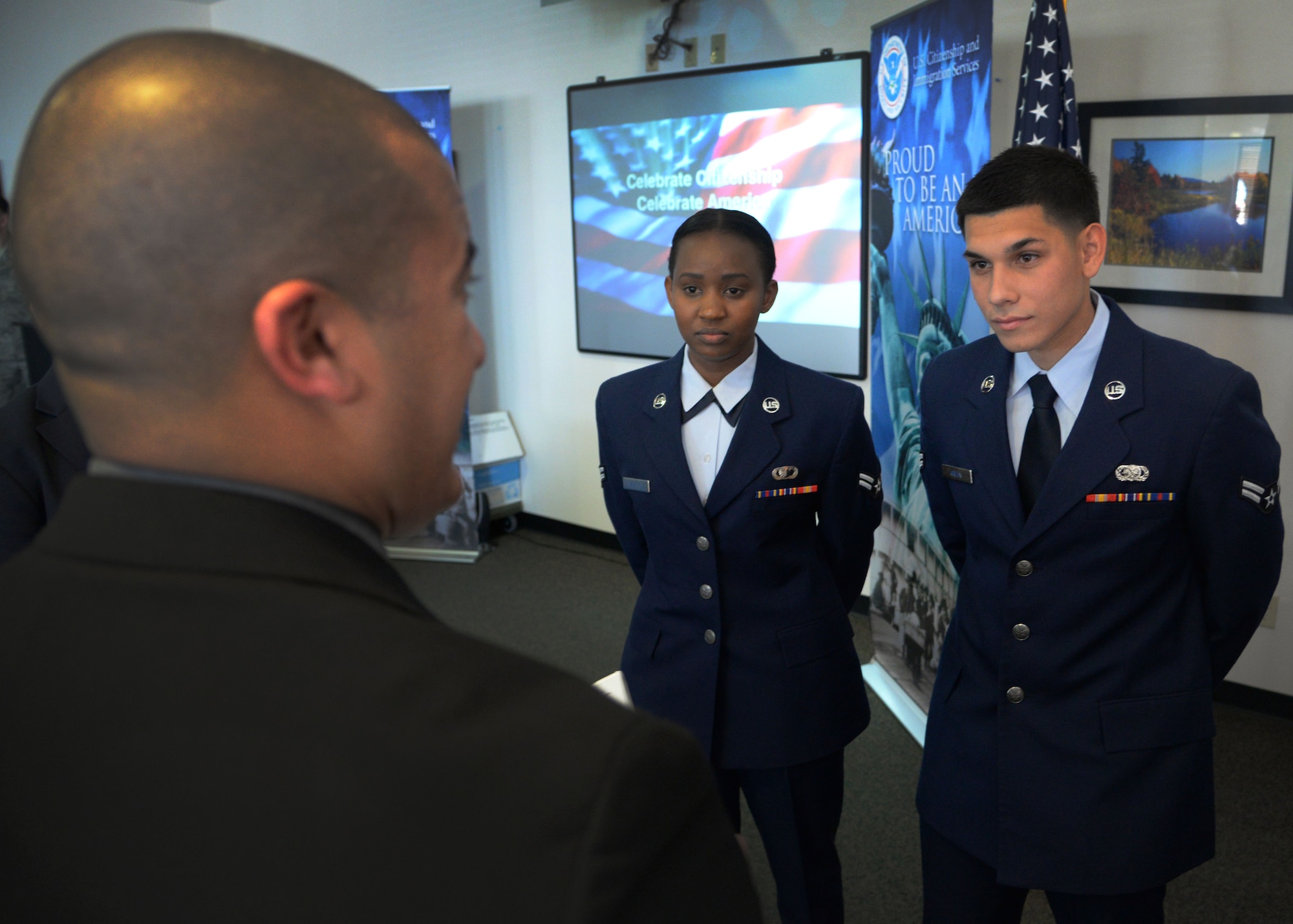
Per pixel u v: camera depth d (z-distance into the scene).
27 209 0.40
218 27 5.87
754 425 1.58
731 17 3.77
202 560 0.40
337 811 0.37
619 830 0.37
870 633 3.63
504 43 4.50
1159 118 2.76
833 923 1.74
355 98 0.43
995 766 1.39
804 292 3.74
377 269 0.42
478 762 0.38
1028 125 2.33
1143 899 1.33
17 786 0.40
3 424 1.54
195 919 0.37
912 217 2.76
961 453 1.42
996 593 1.38
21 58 5.09
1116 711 1.29
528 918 0.37
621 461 1.68
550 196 4.51
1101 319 1.31
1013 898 1.50
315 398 0.43
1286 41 2.54
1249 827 2.35
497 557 4.59
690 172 3.96
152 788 0.38
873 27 2.99
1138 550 1.28
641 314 4.25
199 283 0.39
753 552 1.58
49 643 0.40
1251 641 2.90
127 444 0.42
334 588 0.41
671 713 1.63
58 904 0.39
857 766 2.68
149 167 0.38
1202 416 1.24
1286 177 2.59
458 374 0.48
